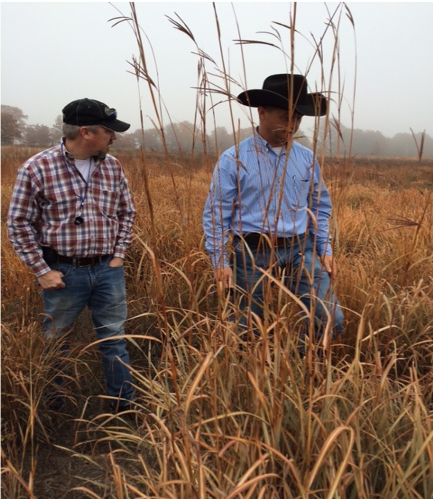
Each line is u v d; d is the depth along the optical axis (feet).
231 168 7.68
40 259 7.11
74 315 7.79
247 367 5.77
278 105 6.89
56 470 7.00
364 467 4.99
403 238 14.52
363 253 15.08
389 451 5.14
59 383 8.20
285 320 6.28
